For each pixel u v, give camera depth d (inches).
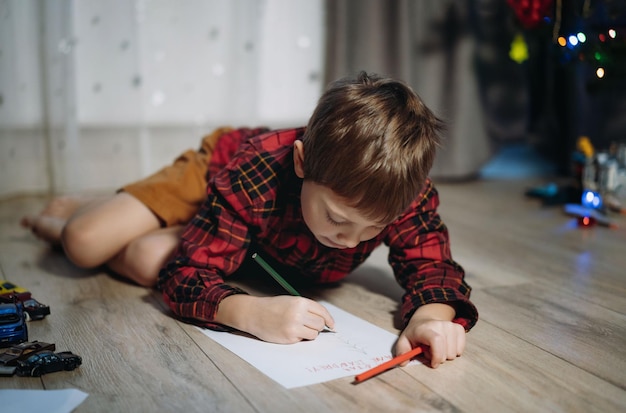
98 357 39.0
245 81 94.0
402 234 44.9
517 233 71.4
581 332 44.4
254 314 40.7
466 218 77.9
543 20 75.9
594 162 82.2
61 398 33.2
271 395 34.3
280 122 101.3
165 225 54.1
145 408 33.0
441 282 43.3
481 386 35.9
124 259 52.4
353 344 40.5
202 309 42.2
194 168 55.1
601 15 71.7
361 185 35.0
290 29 98.9
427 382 36.0
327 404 33.4
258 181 42.6
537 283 55.0
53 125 84.8
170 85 92.7
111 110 88.1
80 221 52.0
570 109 98.3
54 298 49.7
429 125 38.3
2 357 37.3
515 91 101.9
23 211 78.2
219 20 92.6
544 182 98.2
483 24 99.3
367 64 94.7
